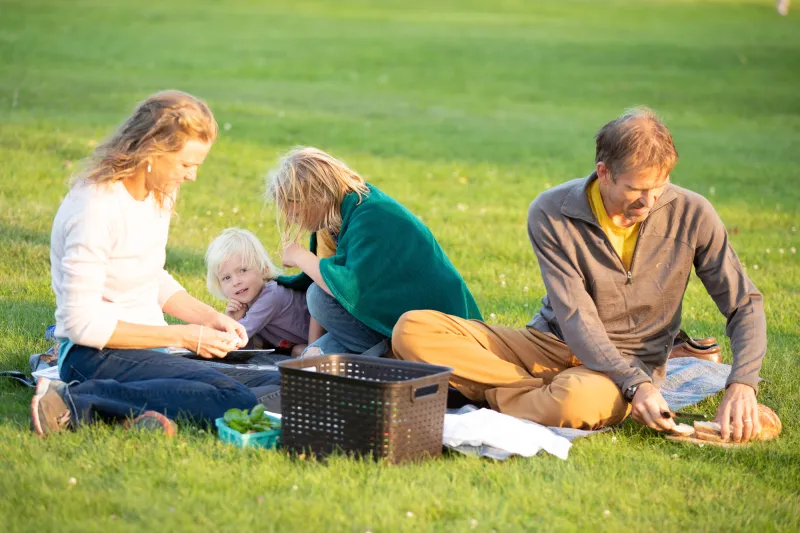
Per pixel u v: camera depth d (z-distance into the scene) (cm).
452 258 1889
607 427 970
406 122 3722
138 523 709
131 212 947
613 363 950
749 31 7150
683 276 993
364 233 1149
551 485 815
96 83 4038
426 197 2486
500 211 2353
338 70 5128
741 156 3259
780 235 2177
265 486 781
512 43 6362
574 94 4641
